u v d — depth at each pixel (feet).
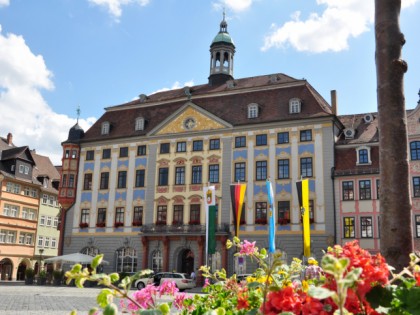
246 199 145.89
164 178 160.35
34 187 235.20
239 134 152.15
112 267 160.66
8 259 215.10
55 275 149.18
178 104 173.27
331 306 10.43
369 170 132.67
